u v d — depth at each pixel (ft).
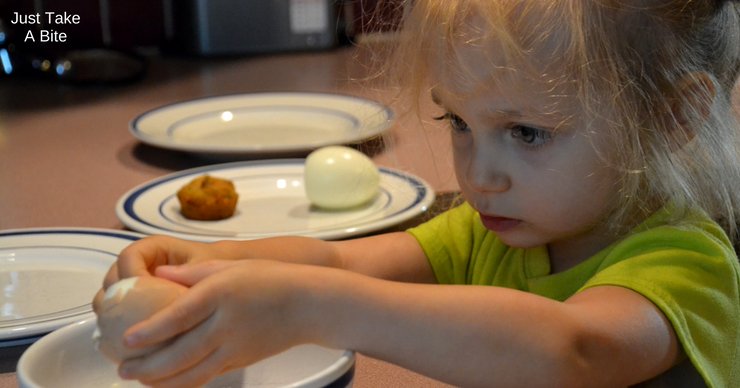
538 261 2.63
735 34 2.50
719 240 2.33
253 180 3.86
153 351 1.77
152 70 6.73
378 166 4.00
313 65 6.68
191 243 2.38
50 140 4.76
